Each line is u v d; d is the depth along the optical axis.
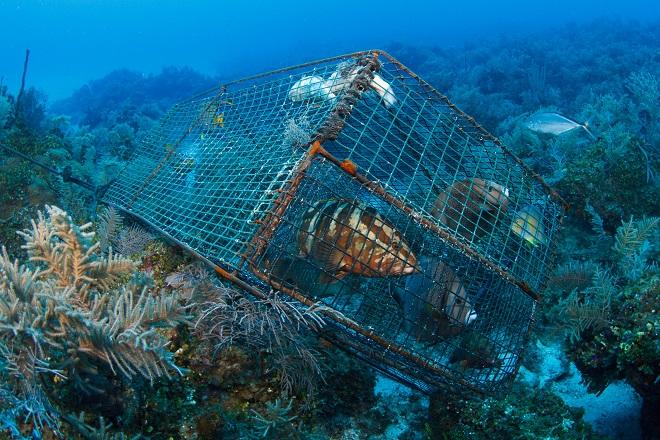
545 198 4.02
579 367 3.77
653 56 16.45
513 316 3.47
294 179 2.75
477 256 3.16
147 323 2.35
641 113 8.12
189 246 3.46
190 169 4.78
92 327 2.13
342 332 3.19
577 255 5.42
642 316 3.39
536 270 3.72
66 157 6.78
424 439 3.60
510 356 3.68
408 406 3.97
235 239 2.91
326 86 3.46
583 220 5.87
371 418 3.82
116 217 4.70
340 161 2.82
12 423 1.85
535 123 6.70
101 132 11.13
